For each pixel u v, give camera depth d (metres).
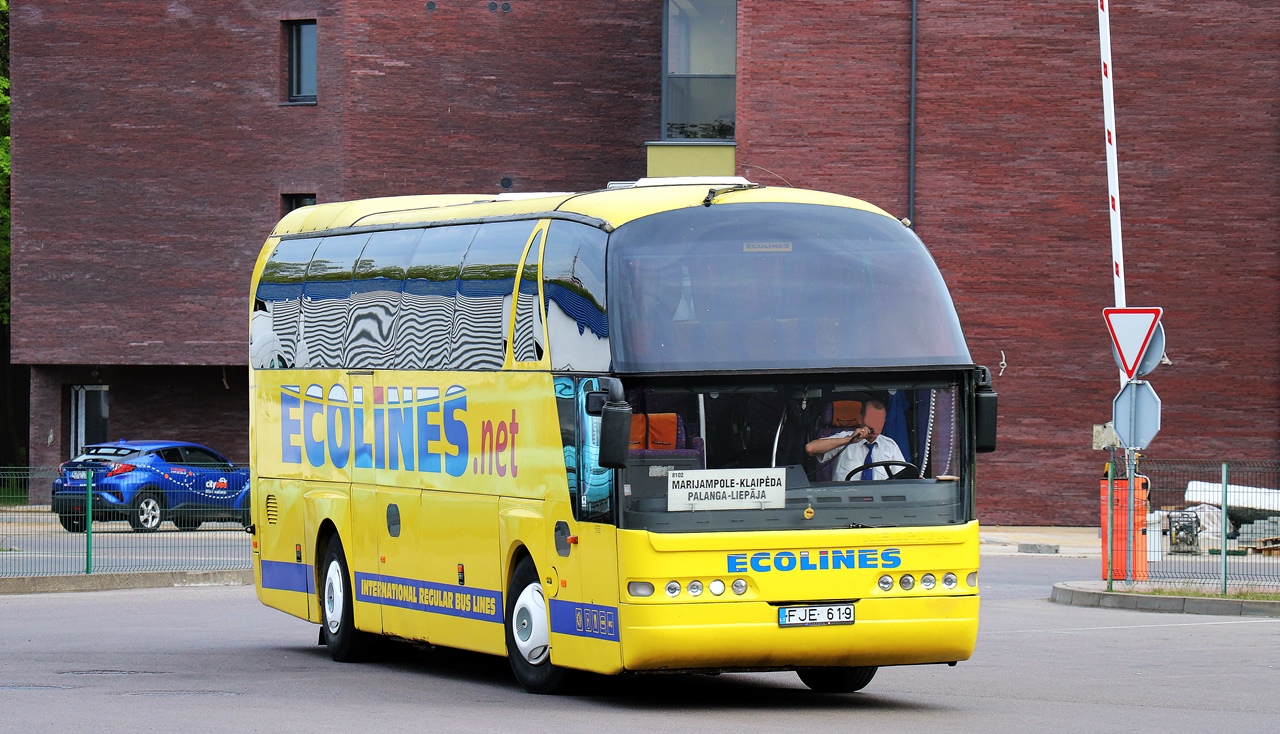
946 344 32.25
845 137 92.56
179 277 108.00
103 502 65.19
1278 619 51.34
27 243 109.50
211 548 69.69
